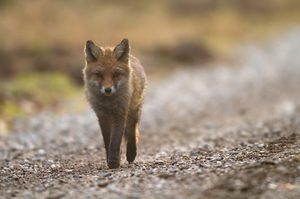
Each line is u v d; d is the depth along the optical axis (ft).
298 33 191.01
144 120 74.02
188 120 73.31
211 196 30.50
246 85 104.06
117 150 42.32
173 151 51.21
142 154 51.80
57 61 108.17
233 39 170.71
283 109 75.05
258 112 75.51
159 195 31.24
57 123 70.33
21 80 94.32
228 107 82.12
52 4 172.76
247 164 36.17
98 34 145.07
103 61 42.06
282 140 46.26
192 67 126.62
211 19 194.59
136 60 46.78
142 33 155.33
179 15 197.67
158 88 101.45
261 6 225.76
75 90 95.76
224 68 125.80
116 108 42.42
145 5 206.18
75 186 35.06
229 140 54.75
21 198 33.37
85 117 74.79
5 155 51.93
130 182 34.37
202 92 97.30
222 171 35.09
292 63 133.90
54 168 44.34
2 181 38.70
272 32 191.93
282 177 32.22
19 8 159.12
